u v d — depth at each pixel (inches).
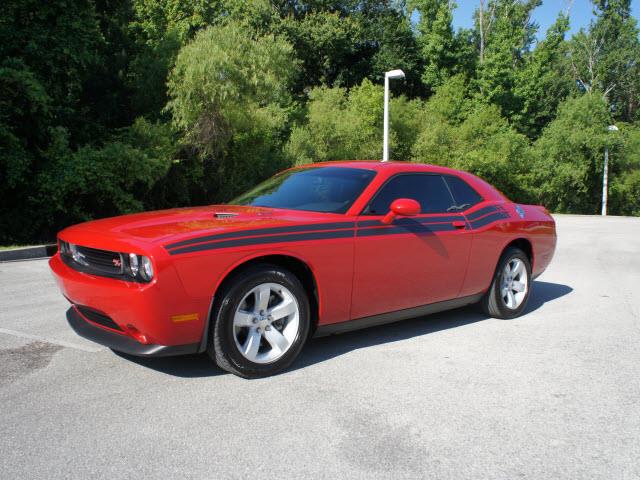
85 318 151.6
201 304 132.8
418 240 177.5
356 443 111.4
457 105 1653.5
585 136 1621.6
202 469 100.2
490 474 101.0
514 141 1521.9
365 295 165.5
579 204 1777.8
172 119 682.8
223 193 805.9
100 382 141.7
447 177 202.4
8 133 458.9
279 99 904.9
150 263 127.3
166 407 126.8
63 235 157.1
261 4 1430.9
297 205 172.6
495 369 158.2
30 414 122.3
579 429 120.5
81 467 100.2
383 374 151.8
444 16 1729.8
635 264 401.4
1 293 257.6
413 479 98.6
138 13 904.3
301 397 134.1
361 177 178.9
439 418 124.3
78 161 514.0
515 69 1934.1
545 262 241.3
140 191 642.2
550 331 202.2
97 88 671.8
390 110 1232.2
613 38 2395.4
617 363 165.8
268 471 100.0
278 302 149.5
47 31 518.6
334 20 1553.9
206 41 653.9
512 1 2239.2
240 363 141.5
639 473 102.5
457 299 199.6
